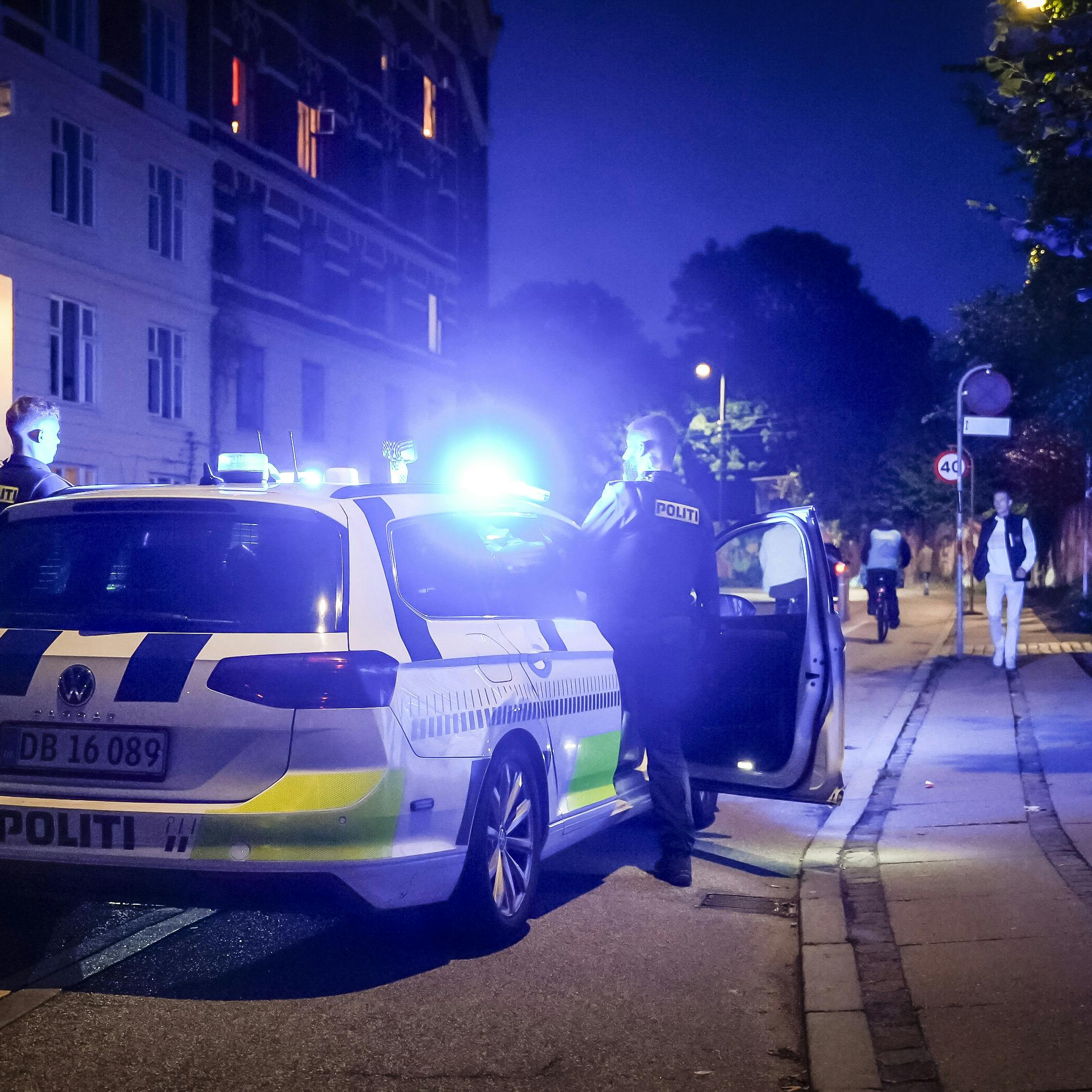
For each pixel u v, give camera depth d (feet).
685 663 20.72
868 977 15.80
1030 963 15.88
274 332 103.60
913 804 26.43
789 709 21.66
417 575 16.74
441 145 134.21
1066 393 63.98
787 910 19.57
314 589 15.30
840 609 74.54
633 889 20.71
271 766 14.65
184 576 15.61
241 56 98.89
